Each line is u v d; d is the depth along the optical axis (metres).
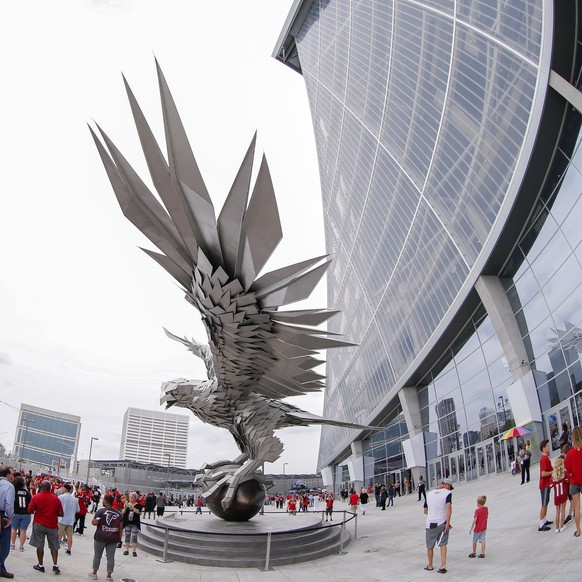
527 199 21.31
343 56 55.22
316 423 15.74
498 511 13.38
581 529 8.31
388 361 39.47
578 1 17.98
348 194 51.22
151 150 8.19
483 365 26.25
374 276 43.22
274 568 10.62
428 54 32.59
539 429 20.95
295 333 11.02
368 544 13.19
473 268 24.97
